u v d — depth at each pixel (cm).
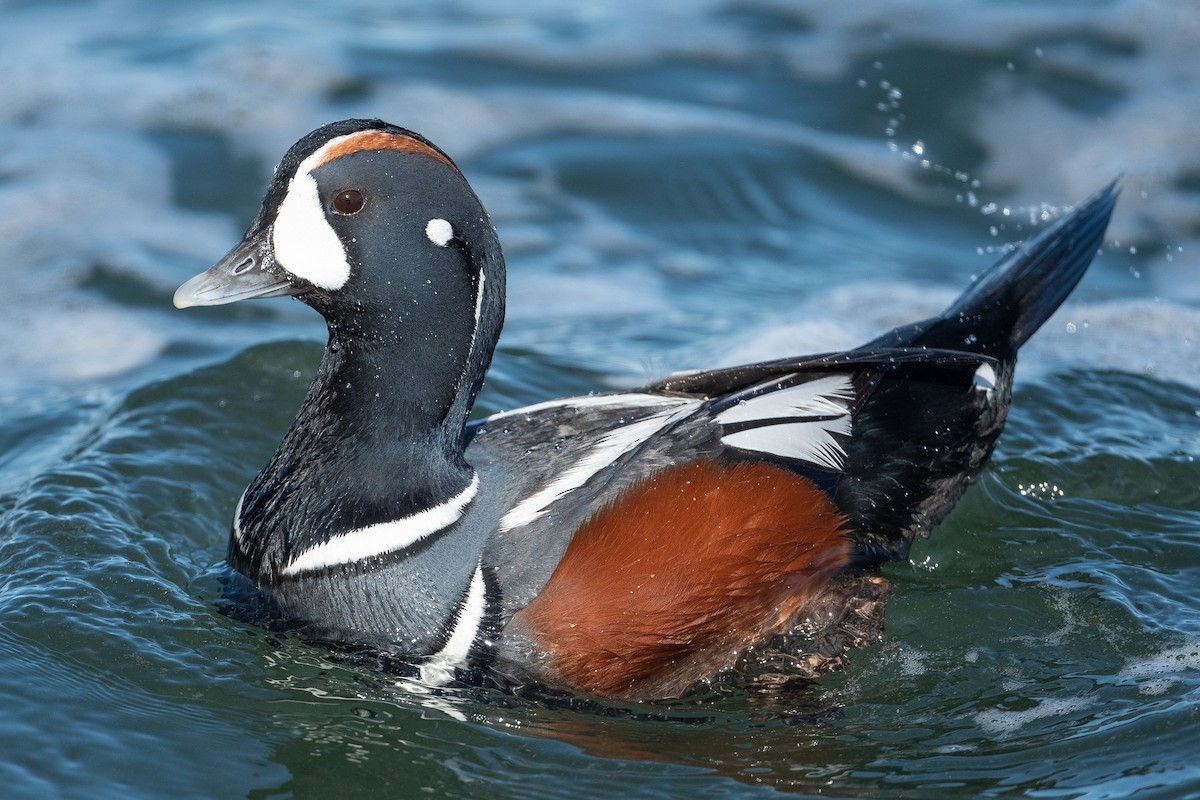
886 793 837
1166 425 1280
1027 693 943
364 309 899
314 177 884
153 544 1065
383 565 907
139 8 2080
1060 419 1277
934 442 1027
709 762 867
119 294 1516
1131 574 1071
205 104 1814
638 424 951
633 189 1714
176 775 841
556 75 1914
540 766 858
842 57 1927
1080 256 1162
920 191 1720
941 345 1058
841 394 979
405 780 846
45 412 1292
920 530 1056
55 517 1077
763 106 1859
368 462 917
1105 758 864
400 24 2041
